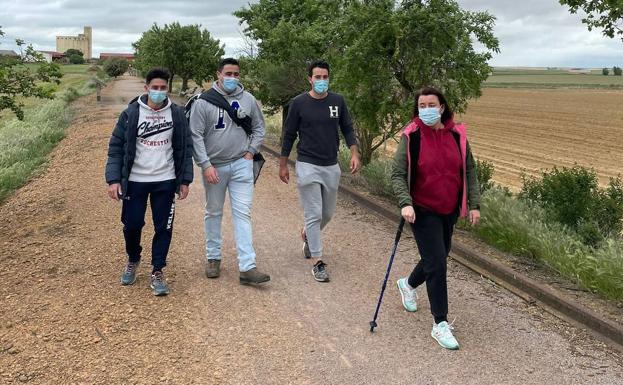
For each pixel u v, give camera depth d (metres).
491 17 8.55
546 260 5.84
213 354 3.93
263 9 15.38
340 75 8.86
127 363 3.77
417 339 4.24
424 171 4.09
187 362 3.81
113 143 4.75
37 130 18.11
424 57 8.45
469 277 5.59
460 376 3.73
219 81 5.11
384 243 6.62
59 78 8.05
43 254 5.91
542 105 54.62
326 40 10.41
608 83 127.44
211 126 5.07
